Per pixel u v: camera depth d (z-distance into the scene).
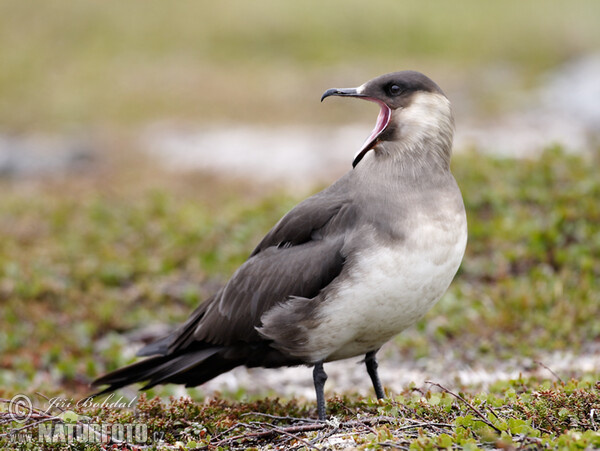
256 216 15.04
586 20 43.81
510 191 13.91
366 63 37.75
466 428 6.70
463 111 29.14
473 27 42.41
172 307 12.74
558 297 11.40
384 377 10.60
